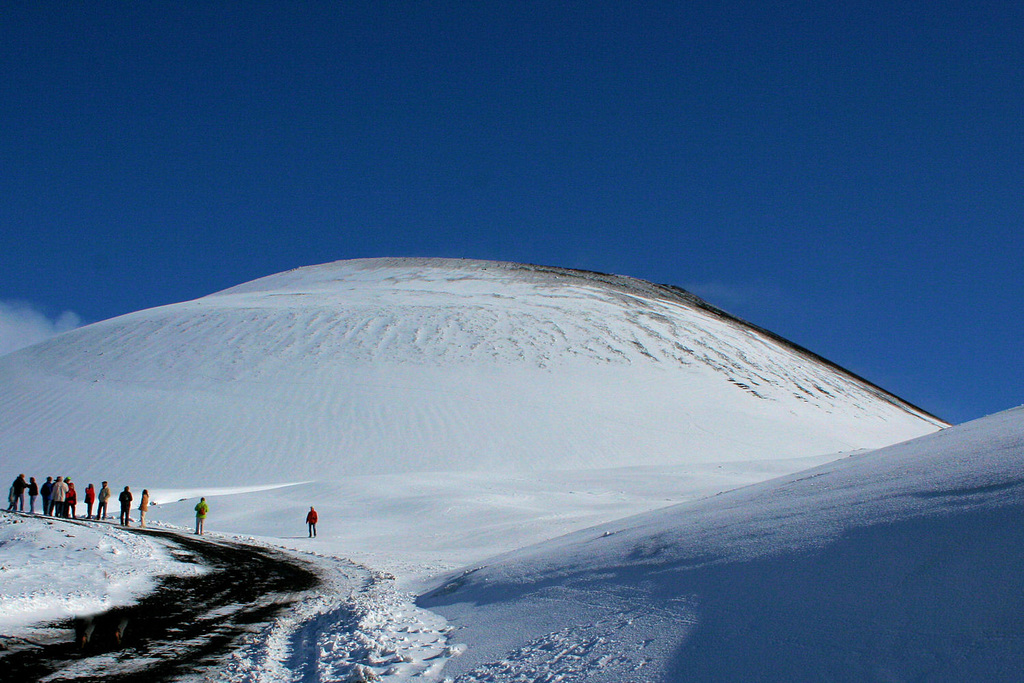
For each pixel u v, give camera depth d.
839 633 4.50
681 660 4.88
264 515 28.00
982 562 4.60
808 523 6.74
